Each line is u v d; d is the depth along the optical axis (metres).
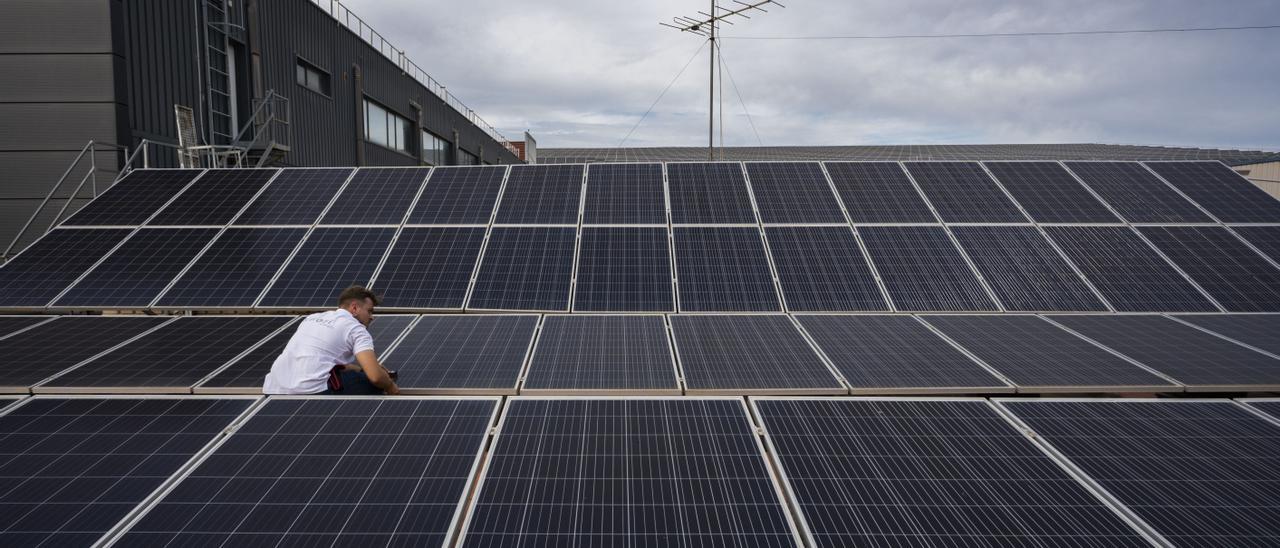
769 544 2.93
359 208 8.43
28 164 11.79
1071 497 3.28
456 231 7.98
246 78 16.55
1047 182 8.90
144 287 6.92
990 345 5.61
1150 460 3.63
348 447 3.69
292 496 3.21
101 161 11.77
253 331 5.99
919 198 8.61
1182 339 5.72
